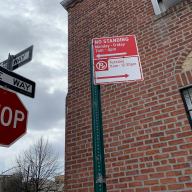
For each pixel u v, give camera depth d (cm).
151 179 427
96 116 290
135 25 589
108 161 492
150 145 452
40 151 3481
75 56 668
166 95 473
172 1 553
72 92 620
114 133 509
